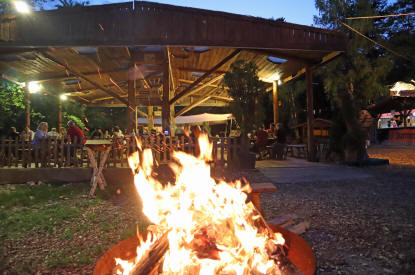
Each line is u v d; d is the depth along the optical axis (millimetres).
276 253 2236
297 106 28094
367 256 2973
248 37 8414
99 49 9438
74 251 3176
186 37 8141
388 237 3441
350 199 5262
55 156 7281
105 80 14469
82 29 7949
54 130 12445
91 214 4527
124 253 2379
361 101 21453
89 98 19672
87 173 7230
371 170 8617
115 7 7977
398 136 24047
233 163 8211
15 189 6355
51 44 7863
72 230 3830
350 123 10008
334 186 6414
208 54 11219
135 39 8000
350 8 21203
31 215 4402
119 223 4098
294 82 27953
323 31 8750
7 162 7508
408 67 22375
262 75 13633
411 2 22375
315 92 29203
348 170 8500
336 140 10695
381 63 20547
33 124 15562
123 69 12086
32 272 2709
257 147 11414
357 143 9711
